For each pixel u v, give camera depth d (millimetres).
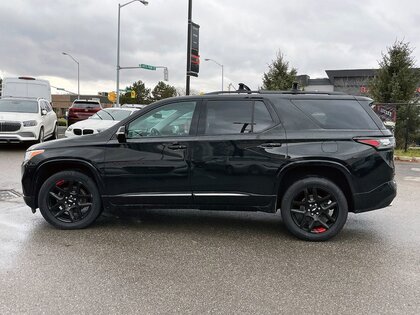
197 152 5312
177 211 6746
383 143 5211
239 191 5309
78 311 3393
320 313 3426
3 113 13938
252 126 5344
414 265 4508
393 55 18891
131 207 5520
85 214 5621
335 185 5230
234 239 5348
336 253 4867
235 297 3688
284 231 5742
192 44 17406
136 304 3525
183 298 3650
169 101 5547
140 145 5402
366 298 3701
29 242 5062
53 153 5504
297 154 5176
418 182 10062
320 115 5355
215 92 5656
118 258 4582
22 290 3752
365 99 5492
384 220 6363
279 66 27094
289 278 4117
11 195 7582
